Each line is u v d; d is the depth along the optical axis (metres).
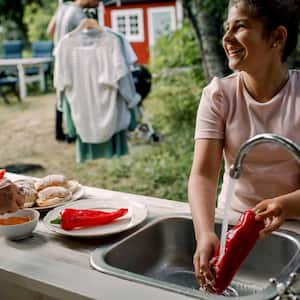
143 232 1.36
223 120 1.40
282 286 0.93
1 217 1.39
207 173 1.36
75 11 3.57
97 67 3.22
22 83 7.96
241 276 1.37
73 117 3.33
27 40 10.66
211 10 4.61
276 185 1.40
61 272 1.08
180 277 1.40
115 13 5.79
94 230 1.34
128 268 1.31
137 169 4.93
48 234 1.36
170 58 5.58
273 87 1.34
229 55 1.29
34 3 10.15
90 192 1.70
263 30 1.23
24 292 1.17
